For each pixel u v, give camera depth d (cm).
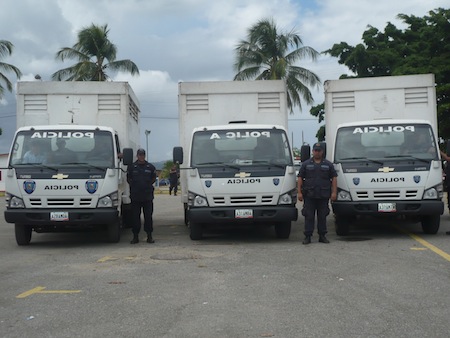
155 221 1634
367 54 2750
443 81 2580
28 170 1057
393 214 1073
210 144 1097
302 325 523
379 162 1080
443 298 613
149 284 715
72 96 1224
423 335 488
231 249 1011
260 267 819
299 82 3478
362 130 1135
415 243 1028
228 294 651
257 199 1060
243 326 523
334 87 1240
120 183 1145
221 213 1061
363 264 823
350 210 1082
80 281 746
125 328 523
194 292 664
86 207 1059
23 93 1217
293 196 1074
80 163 1073
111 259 927
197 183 1069
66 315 573
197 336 495
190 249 1023
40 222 1048
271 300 620
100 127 1122
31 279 767
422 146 1098
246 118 1217
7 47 3669
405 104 1215
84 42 3591
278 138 1104
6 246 1131
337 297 627
